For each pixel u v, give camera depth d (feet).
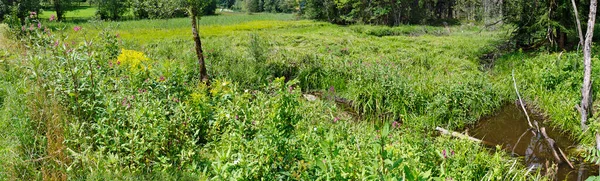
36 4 110.52
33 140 15.14
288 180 12.21
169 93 20.49
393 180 8.73
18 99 17.74
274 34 67.15
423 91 29.55
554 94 30.42
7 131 15.49
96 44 28.73
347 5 121.39
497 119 29.19
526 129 27.25
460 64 42.93
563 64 33.12
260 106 16.25
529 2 46.16
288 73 37.17
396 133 20.03
